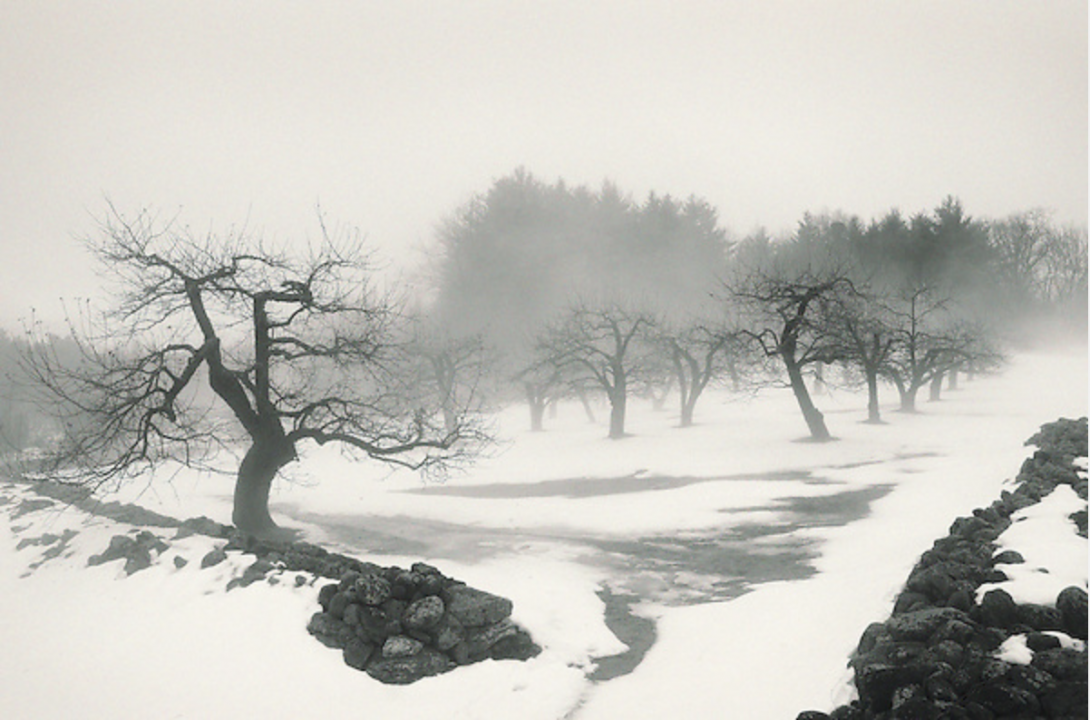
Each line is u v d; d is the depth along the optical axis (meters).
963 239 73.62
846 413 45.62
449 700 9.86
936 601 9.72
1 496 24.91
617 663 11.20
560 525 22.00
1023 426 35.94
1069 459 20.17
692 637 11.97
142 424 19.53
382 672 10.37
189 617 12.38
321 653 10.89
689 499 24.62
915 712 6.93
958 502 20.33
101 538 16.84
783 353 36.28
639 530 20.73
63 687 10.91
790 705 8.77
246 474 20.92
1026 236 84.25
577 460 35.75
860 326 41.81
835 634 10.84
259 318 20.20
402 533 21.75
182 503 27.92
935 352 44.22
